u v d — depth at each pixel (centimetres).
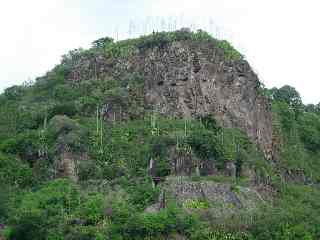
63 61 13238
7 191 9200
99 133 10338
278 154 11519
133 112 11094
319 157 12525
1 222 8600
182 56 11569
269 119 11881
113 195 8944
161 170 9406
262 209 8988
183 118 10981
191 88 11269
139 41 12281
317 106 15212
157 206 8588
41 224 8075
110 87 11688
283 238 8275
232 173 9838
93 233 7938
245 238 8131
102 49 12681
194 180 9144
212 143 9875
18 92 13050
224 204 8856
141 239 7919
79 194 8950
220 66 11569
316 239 8700
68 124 10338
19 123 11369
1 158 9769
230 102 11312
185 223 8144
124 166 9738
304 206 9894
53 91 12200
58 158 9838
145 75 11650
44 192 9062
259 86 12012
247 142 10819
